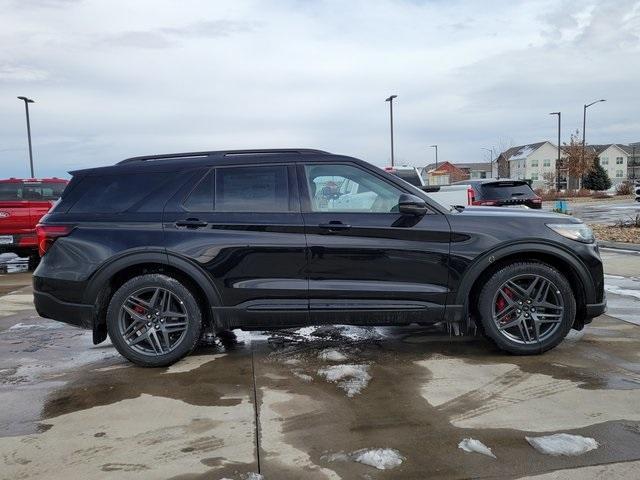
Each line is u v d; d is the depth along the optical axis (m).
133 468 2.84
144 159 4.76
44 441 3.16
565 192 45.03
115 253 4.29
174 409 3.58
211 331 4.51
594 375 4.01
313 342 5.10
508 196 11.73
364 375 4.14
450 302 4.35
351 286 4.30
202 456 2.96
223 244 4.29
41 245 4.47
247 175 4.46
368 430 3.21
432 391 3.78
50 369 4.49
